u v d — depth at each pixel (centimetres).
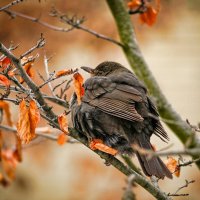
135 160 1652
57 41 1719
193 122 2253
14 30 1681
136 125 909
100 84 947
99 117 917
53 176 1812
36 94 798
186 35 2241
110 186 1733
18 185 1806
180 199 1733
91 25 1734
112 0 1030
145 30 1789
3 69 791
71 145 1862
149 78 1016
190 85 2308
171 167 866
